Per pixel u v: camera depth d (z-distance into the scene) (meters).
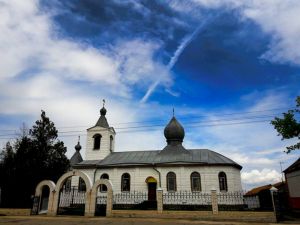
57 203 21.16
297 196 23.88
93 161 35.16
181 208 26.48
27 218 18.69
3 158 27.47
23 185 26.00
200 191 28.94
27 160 27.06
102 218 18.64
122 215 19.28
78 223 15.88
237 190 29.31
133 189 30.78
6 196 25.50
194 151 33.22
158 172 30.69
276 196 18.00
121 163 32.19
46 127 30.69
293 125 18.95
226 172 29.39
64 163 30.50
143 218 18.59
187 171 30.06
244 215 17.66
